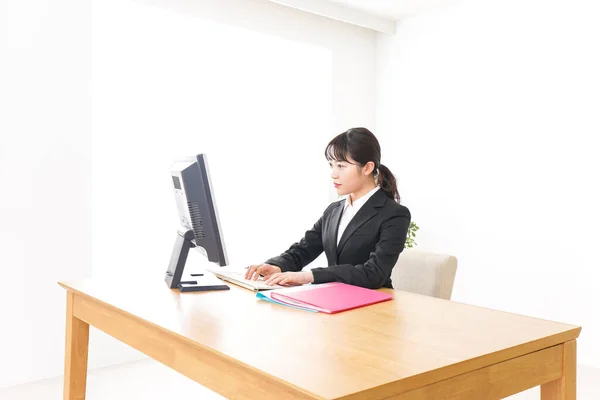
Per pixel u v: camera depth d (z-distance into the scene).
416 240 4.54
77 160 3.25
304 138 4.66
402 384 1.07
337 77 4.61
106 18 3.62
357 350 1.25
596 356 3.49
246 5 4.02
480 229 4.11
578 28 3.57
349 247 2.18
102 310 1.80
